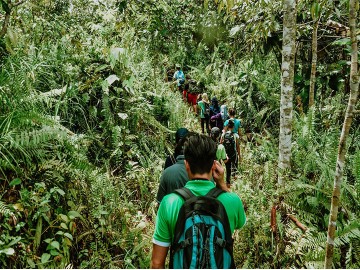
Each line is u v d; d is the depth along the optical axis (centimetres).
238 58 1308
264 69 1194
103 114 684
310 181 523
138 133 726
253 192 513
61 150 439
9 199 362
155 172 612
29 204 357
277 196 456
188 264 172
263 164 724
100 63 726
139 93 790
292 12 526
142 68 937
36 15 777
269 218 439
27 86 461
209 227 178
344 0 568
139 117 743
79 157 433
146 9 845
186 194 190
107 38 855
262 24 729
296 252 388
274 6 758
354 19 311
